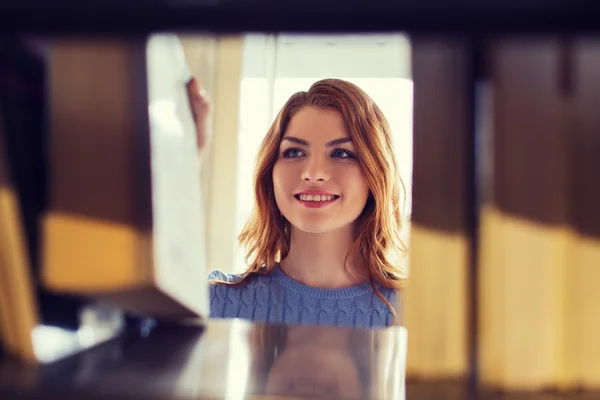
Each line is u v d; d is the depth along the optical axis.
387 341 0.61
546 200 0.59
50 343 0.56
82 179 0.52
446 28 0.52
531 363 0.59
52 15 0.52
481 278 0.60
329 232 0.92
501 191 0.59
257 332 0.64
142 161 0.52
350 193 0.88
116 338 0.59
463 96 0.59
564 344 0.60
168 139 0.56
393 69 0.89
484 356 0.60
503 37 0.53
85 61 0.52
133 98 0.52
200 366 0.54
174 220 0.56
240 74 0.97
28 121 0.56
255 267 0.95
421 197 0.60
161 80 0.56
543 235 0.59
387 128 0.89
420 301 0.61
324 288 0.92
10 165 0.55
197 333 0.62
